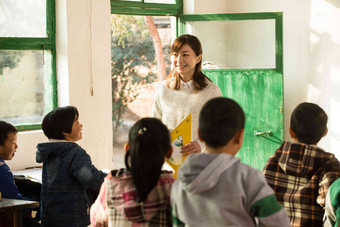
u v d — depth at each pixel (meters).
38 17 4.79
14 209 2.84
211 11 6.04
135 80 10.10
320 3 5.49
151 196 2.06
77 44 4.81
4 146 3.36
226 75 5.67
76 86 4.82
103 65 5.00
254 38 5.66
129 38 10.09
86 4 4.86
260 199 1.81
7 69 4.65
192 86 3.51
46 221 3.11
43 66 4.84
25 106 4.77
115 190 2.11
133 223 2.11
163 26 10.20
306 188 2.38
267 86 5.59
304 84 5.68
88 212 3.13
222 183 1.85
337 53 5.34
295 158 2.42
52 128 3.08
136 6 5.46
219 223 1.85
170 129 3.51
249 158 5.70
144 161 2.03
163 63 9.04
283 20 5.84
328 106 5.44
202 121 1.94
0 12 4.58
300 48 5.71
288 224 1.84
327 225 2.28
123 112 10.01
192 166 1.89
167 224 2.11
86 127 4.89
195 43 3.46
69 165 3.04
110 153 5.09
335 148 5.39
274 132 5.60
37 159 3.13
